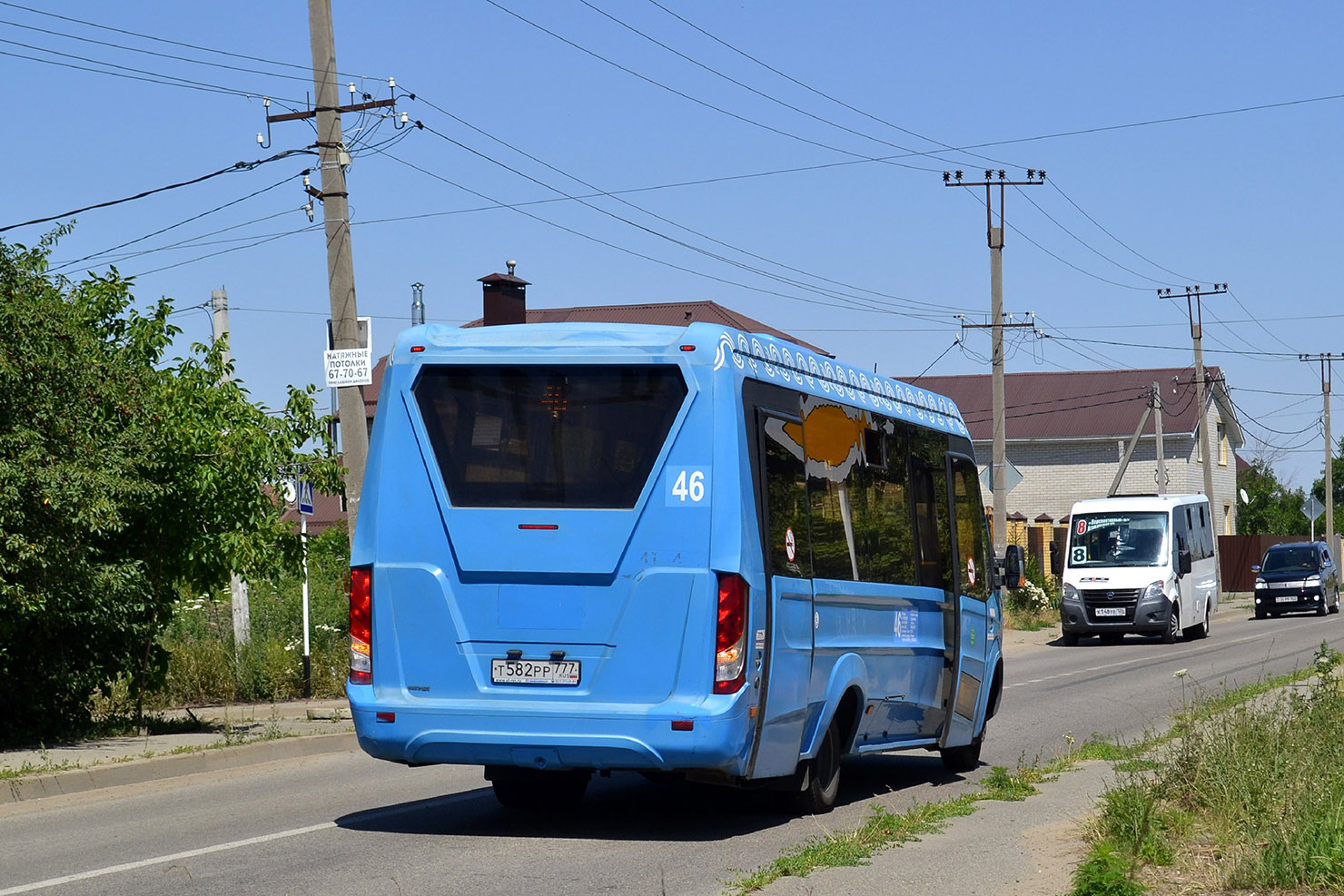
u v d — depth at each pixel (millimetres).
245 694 20688
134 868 8797
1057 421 69125
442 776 13312
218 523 16156
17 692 15102
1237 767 9516
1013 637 37844
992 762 14570
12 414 14039
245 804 11617
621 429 9492
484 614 9500
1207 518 38875
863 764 14453
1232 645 32812
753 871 8508
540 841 9680
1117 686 22984
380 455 9820
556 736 9281
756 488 9578
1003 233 40594
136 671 16219
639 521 9367
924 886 7871
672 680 9250
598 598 9367
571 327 9727
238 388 16750
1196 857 8164
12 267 14750
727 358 9500
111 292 16297
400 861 8938
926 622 12578
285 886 8164
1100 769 12711
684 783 12625
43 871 8781
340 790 12445
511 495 9555
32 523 13961
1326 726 11391
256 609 23391
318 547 18562
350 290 19359
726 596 9234
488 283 39031
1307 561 47938
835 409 11023
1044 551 51969
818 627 10359
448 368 9781
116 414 15281
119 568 14977
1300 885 7352
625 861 8945
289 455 16688
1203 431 57281
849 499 11180
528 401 9633
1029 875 8102
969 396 72000
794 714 9977
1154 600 34156
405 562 9664
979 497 14359
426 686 9562
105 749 14273
